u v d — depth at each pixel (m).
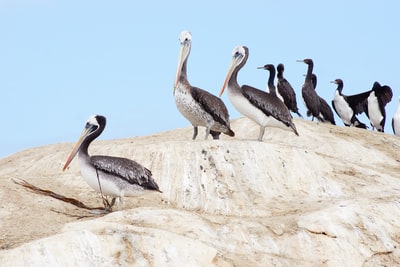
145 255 15.55
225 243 16.89
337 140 26.06
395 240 18.31
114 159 17.86
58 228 16.44
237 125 27.45
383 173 22.52
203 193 19.55
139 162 20.42
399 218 18.97
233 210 19.05
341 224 18.09
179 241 15.87
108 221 16.73
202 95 21.09
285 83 28.30
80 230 15.56
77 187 19.78
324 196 20.27
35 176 20.48
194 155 20.41
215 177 19.92
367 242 17.95
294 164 20.80
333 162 22.05
